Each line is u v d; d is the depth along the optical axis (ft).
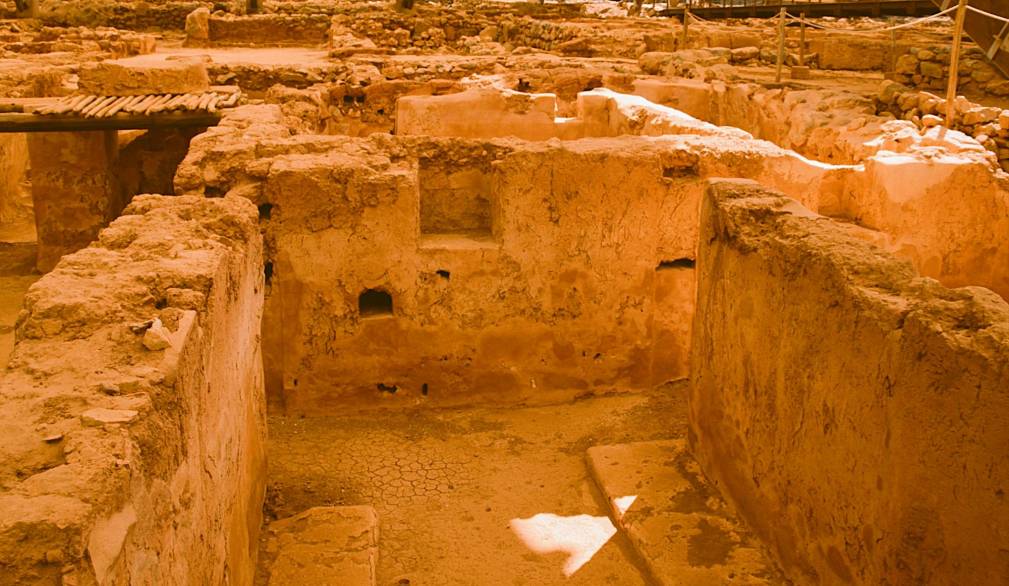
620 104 27.09
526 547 14.35
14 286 31.40
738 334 14.20
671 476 15.75
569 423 18.49
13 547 5.80
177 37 62.80
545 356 19.15
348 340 18.38
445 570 13.80
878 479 10.44
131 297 9.21
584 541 14.51
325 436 17.84
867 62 44.01
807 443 12.15
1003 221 21.06
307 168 17.39
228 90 30.83
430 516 15.19
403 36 56.18
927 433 9.53
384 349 18.56
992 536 8.77
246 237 12.57
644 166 18.42
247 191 17.30
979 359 8.82
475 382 19.03
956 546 9.25
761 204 14.34
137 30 64.44
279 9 68.95
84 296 9.05
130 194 34.63
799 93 30.27
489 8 65.57
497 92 28.81
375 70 37.27
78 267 10.00
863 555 10.83
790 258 12.53
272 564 13.08
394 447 17.47
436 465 16.84
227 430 10.85
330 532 13.87
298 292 17.97
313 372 18.47
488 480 16.35
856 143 24.97
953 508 9.25
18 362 8.13
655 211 18.71
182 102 27.86
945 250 21.09
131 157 34.30
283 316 18.07
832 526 11.55
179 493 8.15
